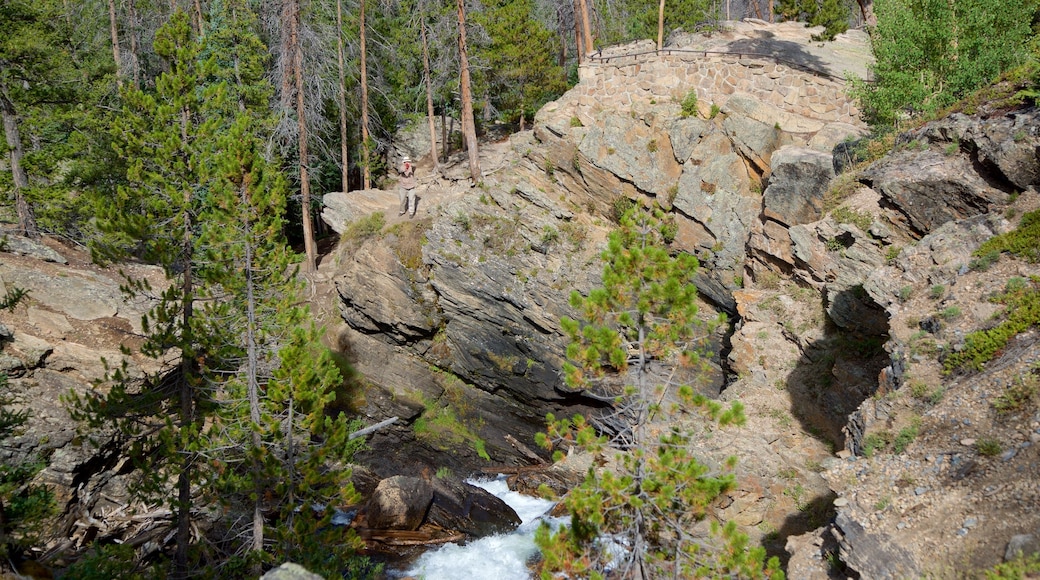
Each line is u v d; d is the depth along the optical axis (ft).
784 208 71.77
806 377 63.31
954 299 43.80
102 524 63.10
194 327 51.31
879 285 49.78
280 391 48.06
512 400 90.38
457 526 68.33
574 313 84.23
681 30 110.73
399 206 104.47
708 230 84.17
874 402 42.83
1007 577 27.25
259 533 48.93
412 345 93.40
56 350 67.21
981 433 35.01
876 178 55.83
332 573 46.29
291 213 125.29
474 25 118.93
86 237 82.48
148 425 54.08
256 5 118.62
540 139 96.94
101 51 105.60
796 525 53.42
